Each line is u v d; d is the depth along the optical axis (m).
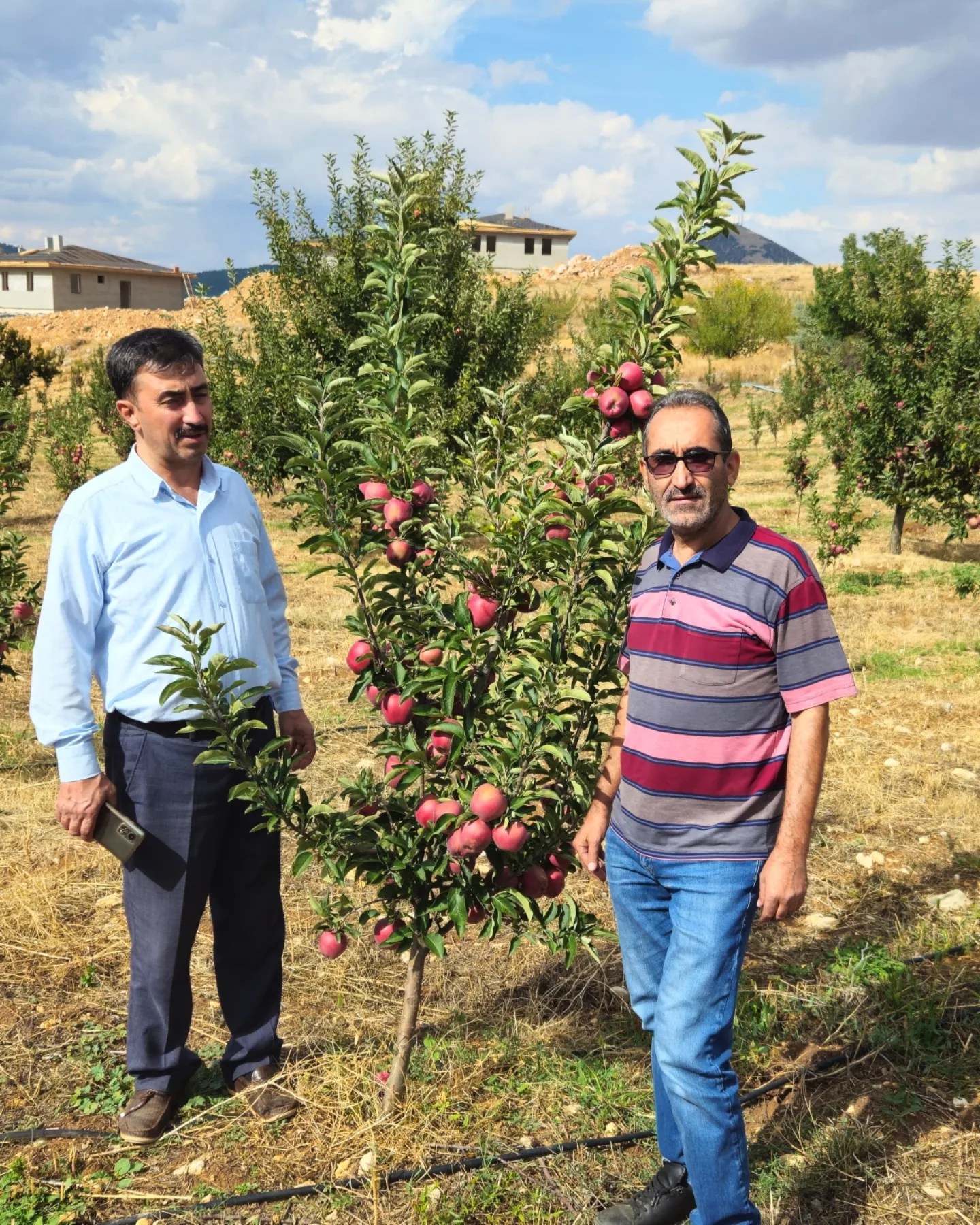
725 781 2.26
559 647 2.67
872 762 5.99
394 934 2.77
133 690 2.72
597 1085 3.13
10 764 5.86
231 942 3.04
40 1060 3.28
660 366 2.83
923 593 10.17
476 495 2.86
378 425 2.73
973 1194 2.70
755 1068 3.27
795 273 58.44
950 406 11.09
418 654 2.77
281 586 3.20
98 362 22.72
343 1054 3.22
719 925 2.25
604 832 2.63
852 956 3.88
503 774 2.48
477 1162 2.82
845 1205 2.68
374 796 2.83
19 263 58.56
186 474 2.80
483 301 13.06
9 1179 2.75
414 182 2.91
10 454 6.29
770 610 2.20
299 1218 2.64
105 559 2.69
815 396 21.28
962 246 12.03
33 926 4.04
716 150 2.67
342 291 12.70
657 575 2.41
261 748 2.95
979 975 3.74
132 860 2.80
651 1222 2.40
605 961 3.85
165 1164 2.85
